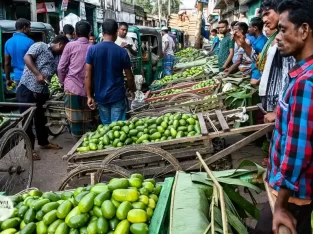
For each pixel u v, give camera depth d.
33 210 2.44
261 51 5.14
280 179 1.86
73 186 3.84
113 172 3.49
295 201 2.03
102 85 5.32
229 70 7.67
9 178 5.11
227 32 9.24
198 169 3.99
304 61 1.87
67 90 5.87
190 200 2.45
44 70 6.07
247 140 3.88
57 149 6.74
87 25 5.93
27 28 7.41
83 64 5.80
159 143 4.00
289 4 1.86
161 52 12.39
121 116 5.50
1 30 9.20
